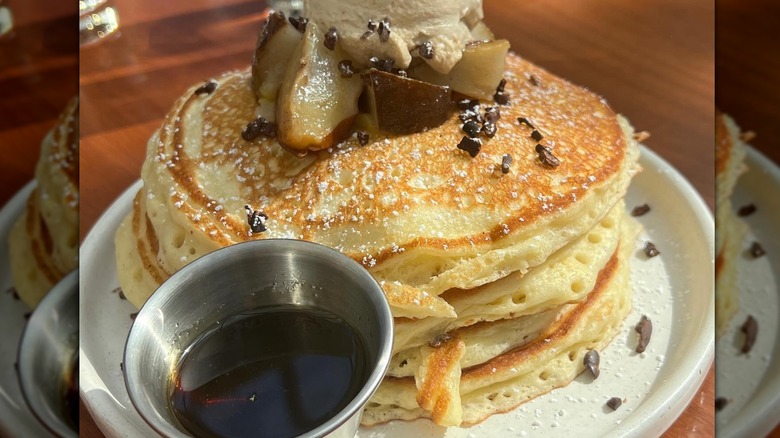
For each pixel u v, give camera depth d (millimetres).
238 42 427
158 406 233
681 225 344
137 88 401
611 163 297
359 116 293
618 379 293
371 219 267
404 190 272
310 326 259
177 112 322
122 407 290
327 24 291
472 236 267
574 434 277
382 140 288
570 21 407
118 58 414
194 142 306
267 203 278
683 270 331
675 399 277
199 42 426
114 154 374
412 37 286
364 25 286
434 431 279
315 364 250
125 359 232
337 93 284
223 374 250
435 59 285
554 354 291
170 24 435
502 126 297
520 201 274
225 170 292
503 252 268
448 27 290
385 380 281
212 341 257
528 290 277
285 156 289
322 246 253
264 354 254
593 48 394
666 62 378
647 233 349
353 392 240
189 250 278
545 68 385
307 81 281
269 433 236
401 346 271
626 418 277
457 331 281
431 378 270
